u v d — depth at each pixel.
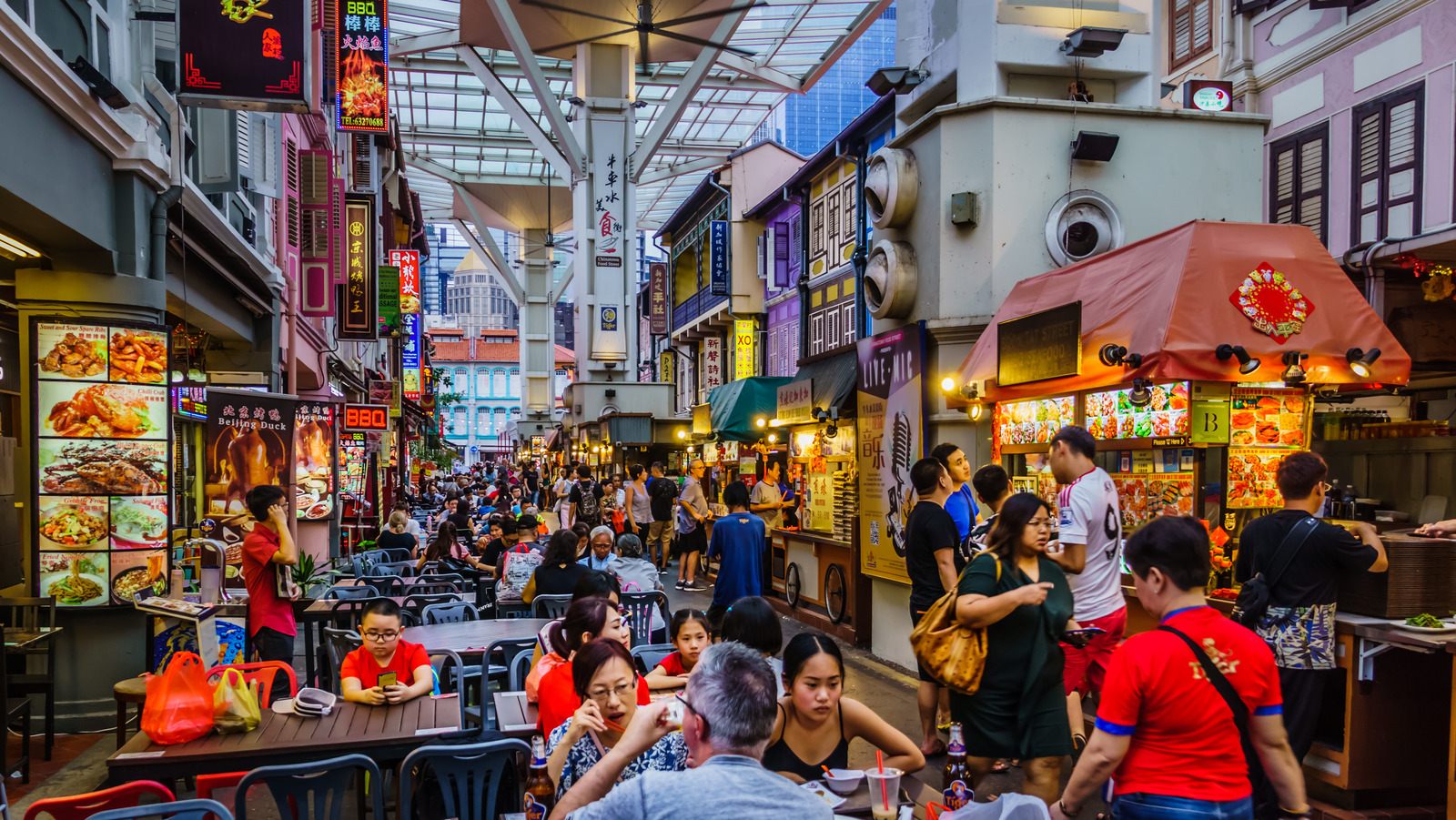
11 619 6.71
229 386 11.85
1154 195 9.18
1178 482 6.71
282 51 7.73
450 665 6.07
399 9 32.16
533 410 62.06
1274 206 13.48
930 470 6.08
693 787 2.11
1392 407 12.16
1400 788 4.88
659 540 17.22
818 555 11.30
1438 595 4.80
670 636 7.54
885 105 16.48
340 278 15.37
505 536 11.45
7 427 8.91
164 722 4.12
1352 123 12.05
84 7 6.73
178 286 9.12
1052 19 9.62
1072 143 8.97
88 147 6.88
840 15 32.56
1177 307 6.18
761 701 2.25
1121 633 5.05
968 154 8.91
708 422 23.22
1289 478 4.85
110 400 7.30
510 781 4.29
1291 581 4.70
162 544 7.49
